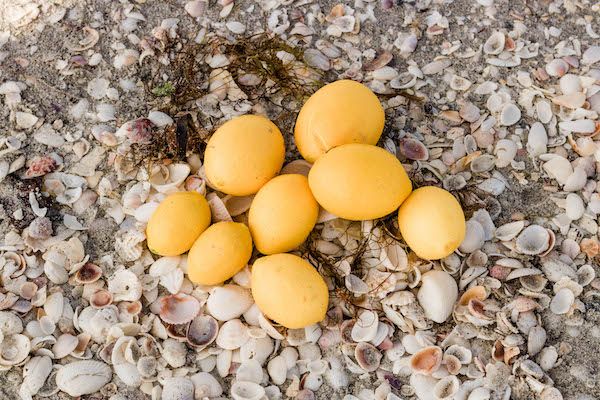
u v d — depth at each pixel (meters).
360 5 1.21
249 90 1.16
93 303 1.07
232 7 1.20
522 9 1.22
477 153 1.14
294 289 1.01
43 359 1.05
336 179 1.01
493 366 1.05
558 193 1.13
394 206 1.03
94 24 1.19
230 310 1.06
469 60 1.19
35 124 1.14
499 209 1.12
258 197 1.05
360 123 1.05
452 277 1.08
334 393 1.05
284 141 1.11
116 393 1.05
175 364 1.05
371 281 1.08
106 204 1.11
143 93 1.16
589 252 1.10
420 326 1.06
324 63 1.18
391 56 1.18
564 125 1.15
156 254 1.09
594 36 1.21
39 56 1.17
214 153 1.05
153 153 1.12
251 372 1.05
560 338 1.07
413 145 1.14
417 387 1.05
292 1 1.21
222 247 1.03
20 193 1.11
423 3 1.21
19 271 1.08
